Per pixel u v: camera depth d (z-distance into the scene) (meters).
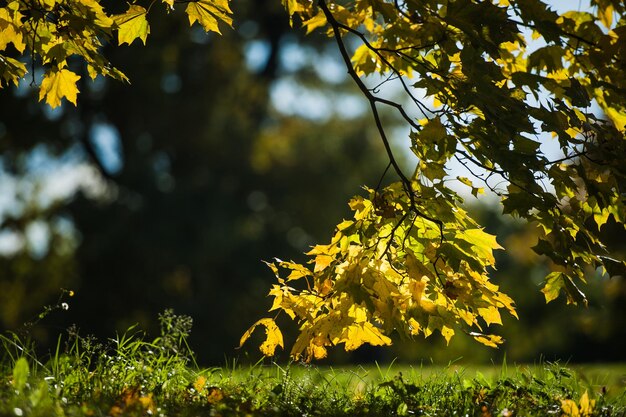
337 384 6.41
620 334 25.88
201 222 26.97
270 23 31.42
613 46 5.70
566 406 5.47
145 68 26.38
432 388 6.35
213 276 27.66
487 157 5.12
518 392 6.12
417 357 36.59
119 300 26.44
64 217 27.25
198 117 27.27
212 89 27.84
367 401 5.92
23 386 4.63
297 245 29.39
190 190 27.42
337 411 5.42
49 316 26.64
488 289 5.26
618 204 5.76
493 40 5.36
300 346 5.47
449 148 5.19
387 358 35.34
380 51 6.77
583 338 34.38
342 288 5.04
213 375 6.48
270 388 6.04
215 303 27.09
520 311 38.34
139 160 26.94
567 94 5.53
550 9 5.49
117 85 26.23
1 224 27.64
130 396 4.86
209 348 26.86
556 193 5.76
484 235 5.36
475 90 5.25
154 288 26.44
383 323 5.02
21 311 27.67
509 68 6.44
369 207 5.43
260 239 28.67
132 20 6.29
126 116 26.89
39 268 27.70
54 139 26.36
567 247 5.29
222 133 28.05
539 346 38.75
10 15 6.29
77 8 6.18
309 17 7.29
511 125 4.98
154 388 5.54
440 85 5.23
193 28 26.78
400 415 5.45
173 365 6.10
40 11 6.11
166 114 26.86
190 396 5.54
